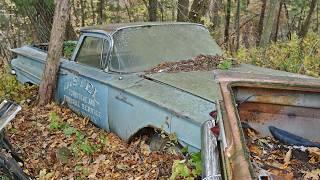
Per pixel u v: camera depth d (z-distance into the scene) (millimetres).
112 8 15047
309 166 2807
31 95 6980
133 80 4738
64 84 5996
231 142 2180
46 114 5977
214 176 2646
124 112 4617
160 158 4199
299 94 3189
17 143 5117
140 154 4449
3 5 12562
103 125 5117
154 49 5285
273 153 2934
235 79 3143
